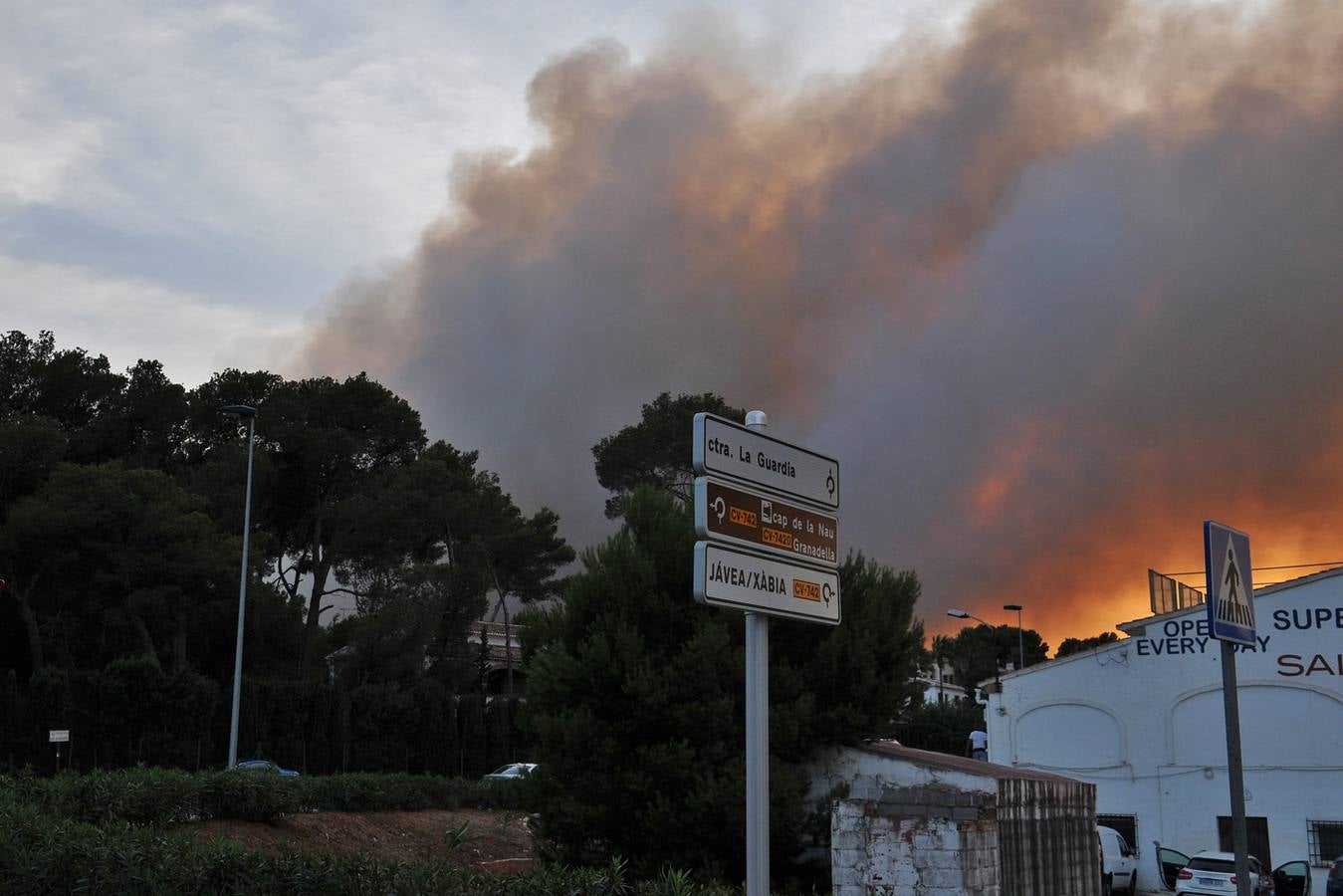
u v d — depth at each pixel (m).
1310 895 32.59
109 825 12.15
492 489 68.75
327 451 61.06
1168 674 36.91
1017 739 38.56
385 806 27.95
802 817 19.14
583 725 19.80
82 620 53.84
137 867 10.12
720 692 19.75
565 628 21.22
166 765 45.69
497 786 32.25
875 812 13.75
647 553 21.27
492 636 70.81
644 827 19.52
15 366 58.03
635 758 19.75
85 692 45.69
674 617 20.59
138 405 59.00
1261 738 35.28
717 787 18.81
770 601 6.34
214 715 49.47
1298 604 35.31
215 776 21.73
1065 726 38.06
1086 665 38.12
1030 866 14.69
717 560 6.02
